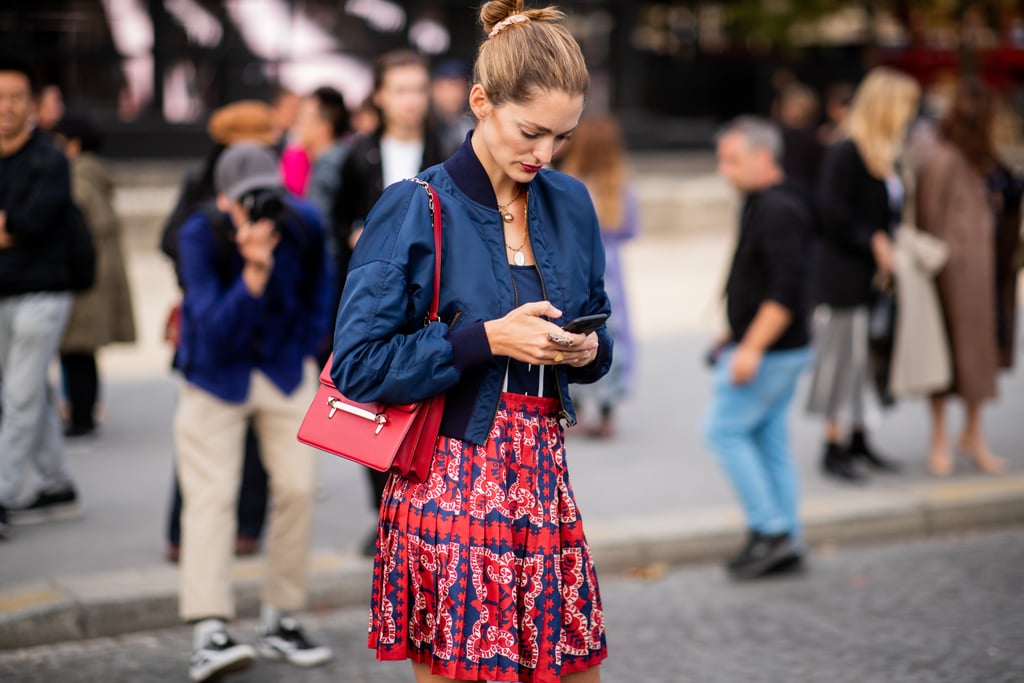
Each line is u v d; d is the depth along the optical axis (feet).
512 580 8.89
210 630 13.94
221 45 53.62
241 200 14.02
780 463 18.74
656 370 31.71
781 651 15.64
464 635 8.80
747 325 17.78
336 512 20.22
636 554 19.16
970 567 19.34
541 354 8.50
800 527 19.77
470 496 8.87
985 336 22.91
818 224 18.04
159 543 18.28
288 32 54.65
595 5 62.13
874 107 22.00
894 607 17.35
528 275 9.16
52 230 18.13
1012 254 23.45
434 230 8.86
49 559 17.44
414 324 8.99
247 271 13.74
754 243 17.58
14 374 18.17
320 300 14.88
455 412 8.96
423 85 18.26
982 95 22.95
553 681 8.95
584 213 9.51
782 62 71.10
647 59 69.31
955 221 22.57
